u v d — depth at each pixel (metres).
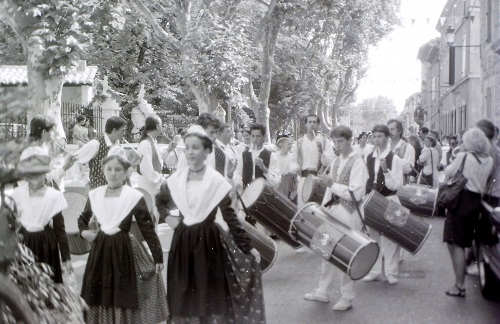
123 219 4.94
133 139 34.88
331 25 34.62
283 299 7.04
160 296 5.05
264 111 30.64
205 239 4.76
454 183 6.95
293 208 7.99
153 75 39.84
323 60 39.56
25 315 2.23
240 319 4.82
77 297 3.40
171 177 4.92
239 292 4.83
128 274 4.91
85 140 21.84
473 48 30.69
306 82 41.62
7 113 2.42
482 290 7.03
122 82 39.50
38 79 14.72
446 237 7.12
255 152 9.08
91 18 16.25
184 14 28.27
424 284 7.74
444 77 45.88
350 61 45.06
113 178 5.02
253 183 7.99
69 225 6.65
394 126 9.93
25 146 2.51
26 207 4.90
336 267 6.31
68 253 5.09
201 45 26.67
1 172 2.48
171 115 40.41
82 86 33.19
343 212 6.71
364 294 7.28
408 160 9.87
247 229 6.82
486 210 6.64
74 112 26.69
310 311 6.55
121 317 4.91
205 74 26.53
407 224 7.54
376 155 8.01
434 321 6.16
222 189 4.82
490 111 21.64
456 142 19.98
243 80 26.83
